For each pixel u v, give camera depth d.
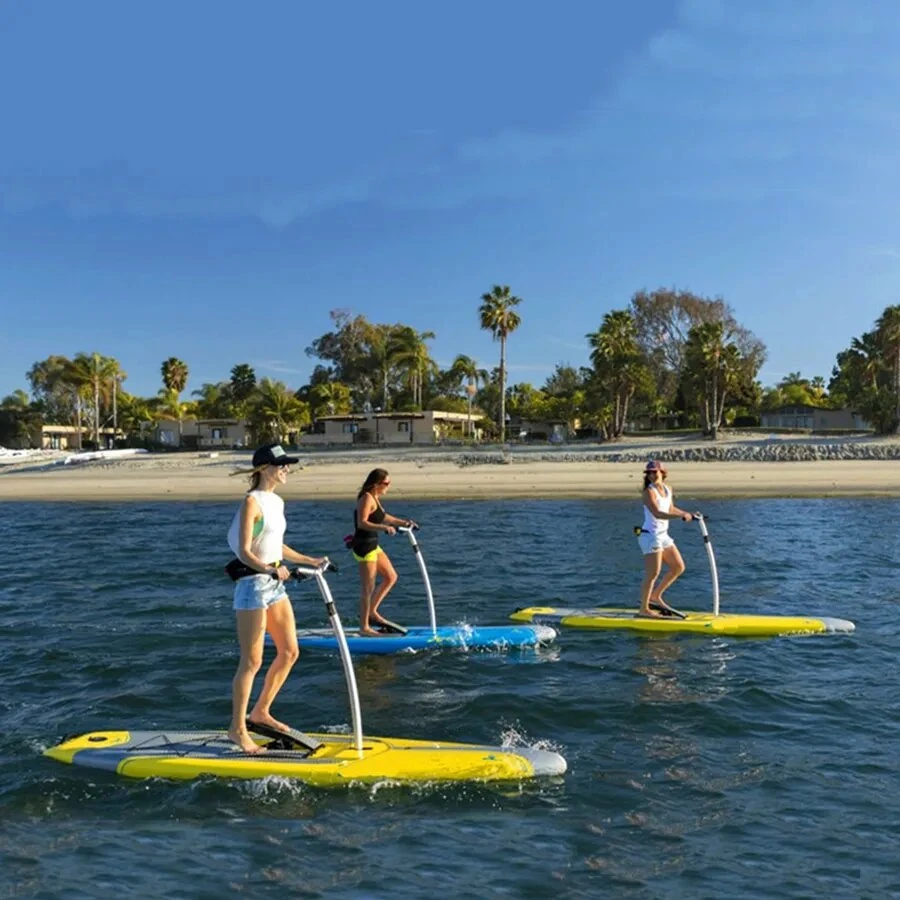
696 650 10.04
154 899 4.91
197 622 11.88
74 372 78.69
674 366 79.44
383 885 5.04
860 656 9.76
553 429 76.94
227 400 92.81
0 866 5.29
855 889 4.96
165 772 6.49
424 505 32.53
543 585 14.73
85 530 25.75
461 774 6.41
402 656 9.91
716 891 4.95
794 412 72.38
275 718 7.82
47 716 7.97
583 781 6.41
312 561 6.77
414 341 81.06
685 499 32.94
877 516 25.77
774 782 6.37
